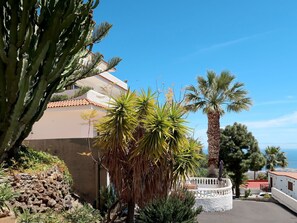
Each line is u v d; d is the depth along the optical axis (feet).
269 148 167.22
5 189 23.41
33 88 26.09
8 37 24.32
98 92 75.66
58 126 64.28
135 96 28.76
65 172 36.09
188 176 29.76
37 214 26.71
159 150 26.43
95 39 31.50
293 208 63.26
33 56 23.56
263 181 159.53
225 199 59.57
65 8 22.44
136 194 27.73
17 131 25.34
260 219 52.80
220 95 84.99
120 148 28.14
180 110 28.35
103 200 38.32
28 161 31.76
